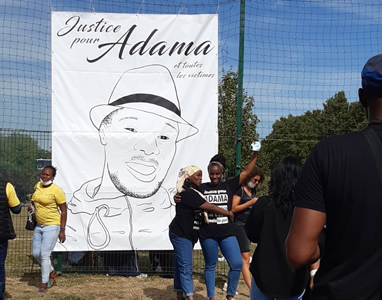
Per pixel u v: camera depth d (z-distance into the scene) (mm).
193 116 7914
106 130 7871
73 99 7852
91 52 7879
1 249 5801
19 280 7727
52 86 7820
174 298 6812
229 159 9320
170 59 7926
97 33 7887
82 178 7832
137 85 7918
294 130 21156
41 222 6996
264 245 3818
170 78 7926
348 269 1977
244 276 6637
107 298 6754
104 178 7859
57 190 6965
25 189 8945
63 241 7027
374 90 2033
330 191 2004
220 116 10602
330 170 2006
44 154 8609
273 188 3850
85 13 7855
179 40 7922
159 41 7918
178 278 6148
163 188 7895
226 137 9109
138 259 8336
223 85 10703
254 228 3943
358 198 1954
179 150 7902
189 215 5922
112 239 7836
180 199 5930
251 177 6773
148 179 7891
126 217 7867
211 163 6277
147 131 7898
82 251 7965
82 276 7949
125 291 7121
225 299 6820
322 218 2027
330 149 2037
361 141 2012
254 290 3947
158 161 7895
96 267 8234
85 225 7816
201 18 7910
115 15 7883
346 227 1979
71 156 7832
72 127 7840
